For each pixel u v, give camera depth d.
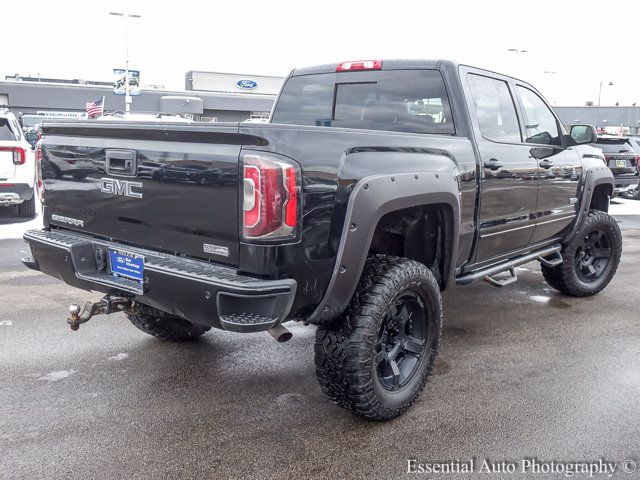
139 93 41.38
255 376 3.79
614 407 3.44
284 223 2.57
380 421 3.22
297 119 4.67
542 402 3.49
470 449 2.98
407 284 3.10
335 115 4.45
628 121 48.25
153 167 2.86
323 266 2.76
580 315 5.20
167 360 4.00
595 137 4.75
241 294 2.50
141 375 3.75
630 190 15.17
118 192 3.04
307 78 4.63
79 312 3.21
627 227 10.78
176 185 2.79
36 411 3.25
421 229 3.54
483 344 4.44
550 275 5.58
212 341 4.38
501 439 3.07
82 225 3.30
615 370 3.98
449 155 3.52
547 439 3.08
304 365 3.98
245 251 2.60
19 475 2.66
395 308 3.26
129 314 4.01
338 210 2.77
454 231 3.49
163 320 4.09
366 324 2.94
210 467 2.77
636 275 6.76
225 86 51.00
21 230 8.63
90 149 3.15
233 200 2.60
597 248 5.79
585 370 3.97
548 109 5.02
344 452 2.93
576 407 3.43
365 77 4.28
